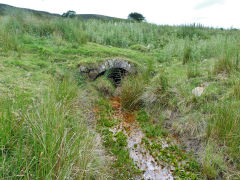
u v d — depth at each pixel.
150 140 3.31
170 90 4.05
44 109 2.27
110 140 3.12
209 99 3.65
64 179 1.59
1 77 3.57
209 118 3.21
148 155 2.96
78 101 3.69
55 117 2.19
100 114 3.96
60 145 1.76
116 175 2.47
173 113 3.80
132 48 7.80
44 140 1.70
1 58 4.49
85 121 3.27
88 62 5.25
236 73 3.93
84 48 6.41
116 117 3.97
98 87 4.97
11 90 3.15
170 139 3.31
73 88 3.82
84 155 1.95
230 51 4.47
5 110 2.14
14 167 1.65
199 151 2.94
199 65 5.30
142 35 9.14
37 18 8.01
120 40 8.28
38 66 4.66
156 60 6.55
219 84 3.95
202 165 2.70
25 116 2.08
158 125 3.69
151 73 5.23
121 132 3.41
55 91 3.30
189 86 4.16
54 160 1.72
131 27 9.97
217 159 2.54
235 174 2.36
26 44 5.79
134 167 2.68
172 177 2.55
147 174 2.58
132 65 5.62
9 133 1.93
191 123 3.32
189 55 5.91
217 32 10.46
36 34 6.83
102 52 6.28
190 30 10.39
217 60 4.74
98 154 2.59
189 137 3.25
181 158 2.88
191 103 3.67
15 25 6.64
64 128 2.21
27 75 4.05
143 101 4.28
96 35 8.31
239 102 3.16
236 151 2.55
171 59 6.61
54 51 5.75
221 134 2.86
